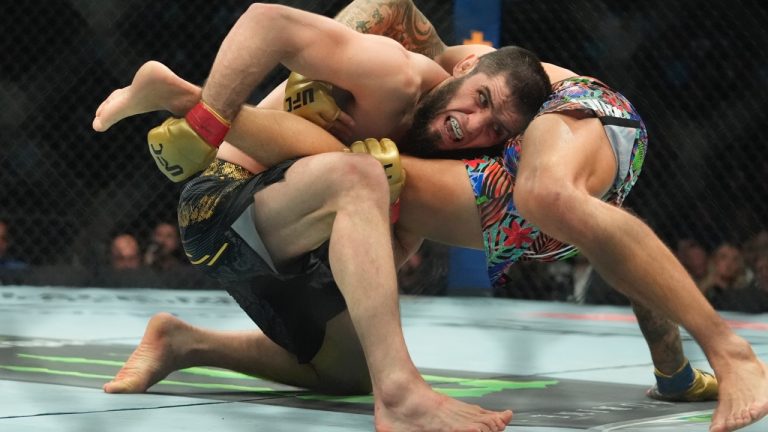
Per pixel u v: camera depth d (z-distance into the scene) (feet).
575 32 50.47
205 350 17.60
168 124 13.99
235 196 15.20
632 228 13.04
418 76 15.25
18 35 55.47
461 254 52.08
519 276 56.13
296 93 15.03
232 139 14.30
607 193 15.19
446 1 48.47
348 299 13.33
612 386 19.99
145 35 53.83
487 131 15.24
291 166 14.47
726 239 52.29
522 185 13.65
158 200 57.82
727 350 12.68
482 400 17.44
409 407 12.84
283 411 15.40
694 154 51.31
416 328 35.17
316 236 14.46
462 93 15.23
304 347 16.98
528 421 14.97
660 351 17.66
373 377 13.19
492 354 26.37
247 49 13.93
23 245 57.26
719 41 51.70
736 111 51.49
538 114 14.83
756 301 49.19
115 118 14.33
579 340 31.35
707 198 52.03
